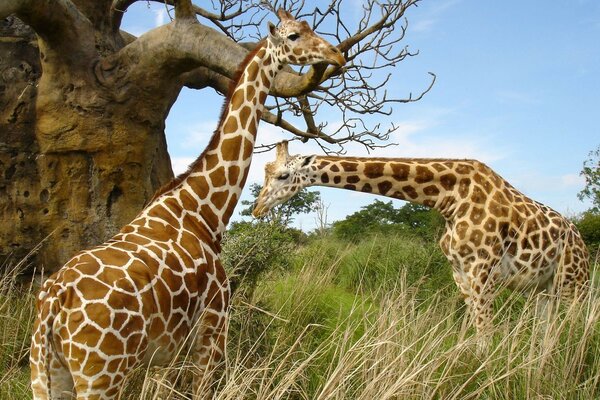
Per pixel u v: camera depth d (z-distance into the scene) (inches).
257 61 193.0
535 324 206.1
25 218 287.9
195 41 266.8
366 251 416.2
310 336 245.8
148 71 280.7
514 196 251.6
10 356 215.2
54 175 287.7
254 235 261.4
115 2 297.4
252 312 236.5
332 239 469.7
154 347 149.6
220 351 168.4
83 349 132.7
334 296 331.0
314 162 256.4
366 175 251.6
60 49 275.3
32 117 289.6
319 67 233.6
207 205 179.3
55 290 135.7
